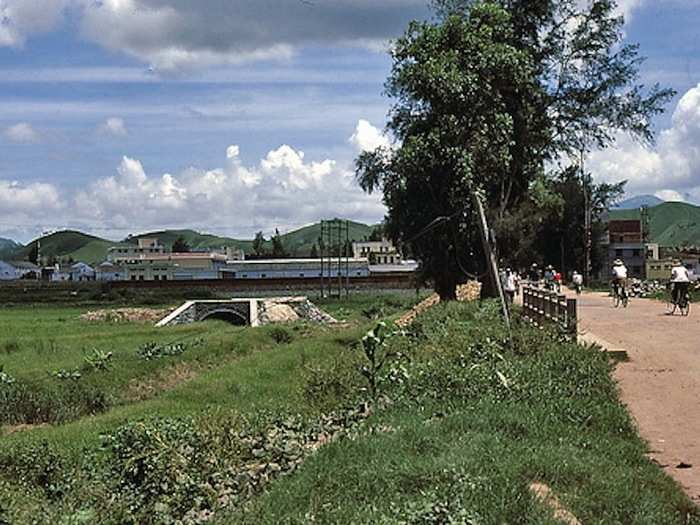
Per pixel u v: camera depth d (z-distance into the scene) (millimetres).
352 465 8609
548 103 35812
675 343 20078
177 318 50062
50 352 31578
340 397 16234
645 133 37000
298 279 90000
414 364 15742
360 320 53969
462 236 36188
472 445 9250
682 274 30172
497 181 34750
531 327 20312
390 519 6820
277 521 7262
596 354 16266
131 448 11094
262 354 30156
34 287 88188
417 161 33625
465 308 29172
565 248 84188
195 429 11469
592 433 10547
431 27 32938
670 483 8844
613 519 7602
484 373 13602
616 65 36125
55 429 18734
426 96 32406
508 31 33500
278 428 11219
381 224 40000
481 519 6965
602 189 86312
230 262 120875
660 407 12875
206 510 8227
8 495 10211
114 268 126750
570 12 35438
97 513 8484
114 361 27078
